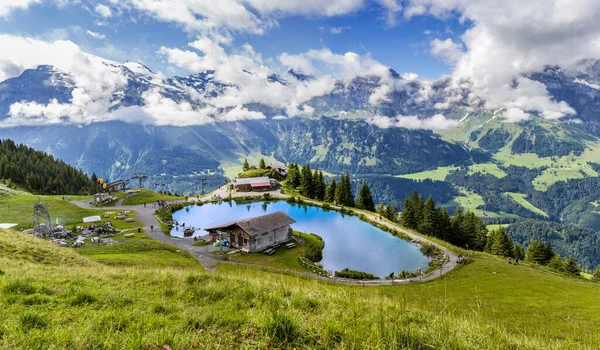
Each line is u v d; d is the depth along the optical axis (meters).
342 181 142.62
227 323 9.02
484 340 8.11
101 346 6.80
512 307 37.38
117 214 102.06
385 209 136.75
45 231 68.69
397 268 70.00
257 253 70.50
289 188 162.88
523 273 60.62
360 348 7.04
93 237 72.81
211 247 72.69
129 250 58.94
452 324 8.92
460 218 132.62
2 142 183.75
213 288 13.59
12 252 27.55
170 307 10.82
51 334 7.34
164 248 64.06
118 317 8.83
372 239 90.69
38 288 12.27
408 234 93.12
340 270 68.31
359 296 12.73
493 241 119.50
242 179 166.25
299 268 63.69
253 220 74.81
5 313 9.12
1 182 139.88
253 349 7.22
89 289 13.39
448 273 64.19
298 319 8.67
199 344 7.17
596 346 8.61
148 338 7.34
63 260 29.58
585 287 50.81
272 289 13.52
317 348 7.21
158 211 109.31
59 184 162.12
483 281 55.31
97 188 188.00
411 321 9.59
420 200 141.62
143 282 16.31
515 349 8.27
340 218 114.56
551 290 48.28
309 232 96.94
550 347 8.54
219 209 126.19
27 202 97.12
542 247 107.19
